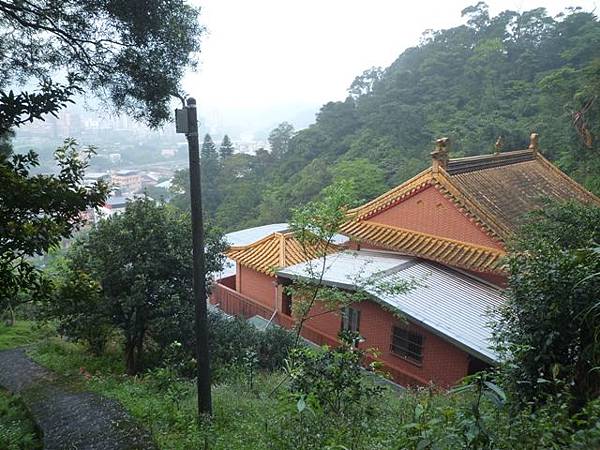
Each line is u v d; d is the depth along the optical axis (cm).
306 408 496
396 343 1216
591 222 830
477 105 3697
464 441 295
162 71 634
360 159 3509
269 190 4228
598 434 322
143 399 805
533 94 3478
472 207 1257
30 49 617
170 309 1032
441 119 3666
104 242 1044
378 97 4403
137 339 1142
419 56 4600
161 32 610
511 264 609
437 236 1350
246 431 618
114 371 1118
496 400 329
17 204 445
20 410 805
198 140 622
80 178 542
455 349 1085
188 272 1089
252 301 1645
